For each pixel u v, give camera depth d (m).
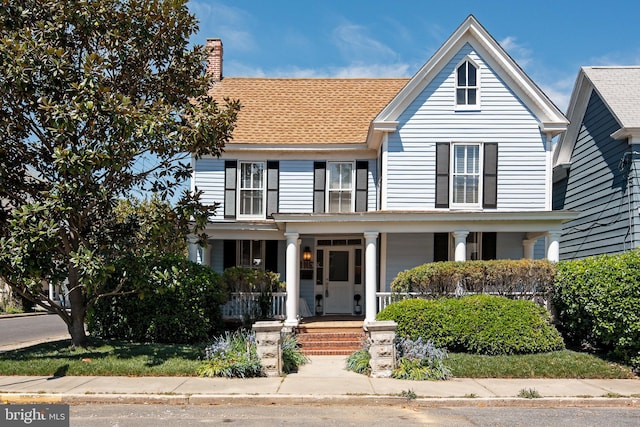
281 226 15.05
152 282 11.87
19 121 11.12
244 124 18.48
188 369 10.36
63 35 11.09
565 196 20.17
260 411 8.21
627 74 17.62
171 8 11.62
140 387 9.26
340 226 14.49
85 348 12.11
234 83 20.84
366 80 21.31
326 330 14.41
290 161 17.98
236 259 17.80
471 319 11.93
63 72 10.15
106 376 10.14
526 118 16.08
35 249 10.02
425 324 12.13
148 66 12.37
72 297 12.23
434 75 16.20
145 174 12.31
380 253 16.58
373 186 17.73
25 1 10.87
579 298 12.04
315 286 17.70
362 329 14.43
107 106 10.03
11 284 11.46
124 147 10.72
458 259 14.29
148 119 10.12
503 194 15.94
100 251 11.62
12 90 10.35
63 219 11.14
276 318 15.03
